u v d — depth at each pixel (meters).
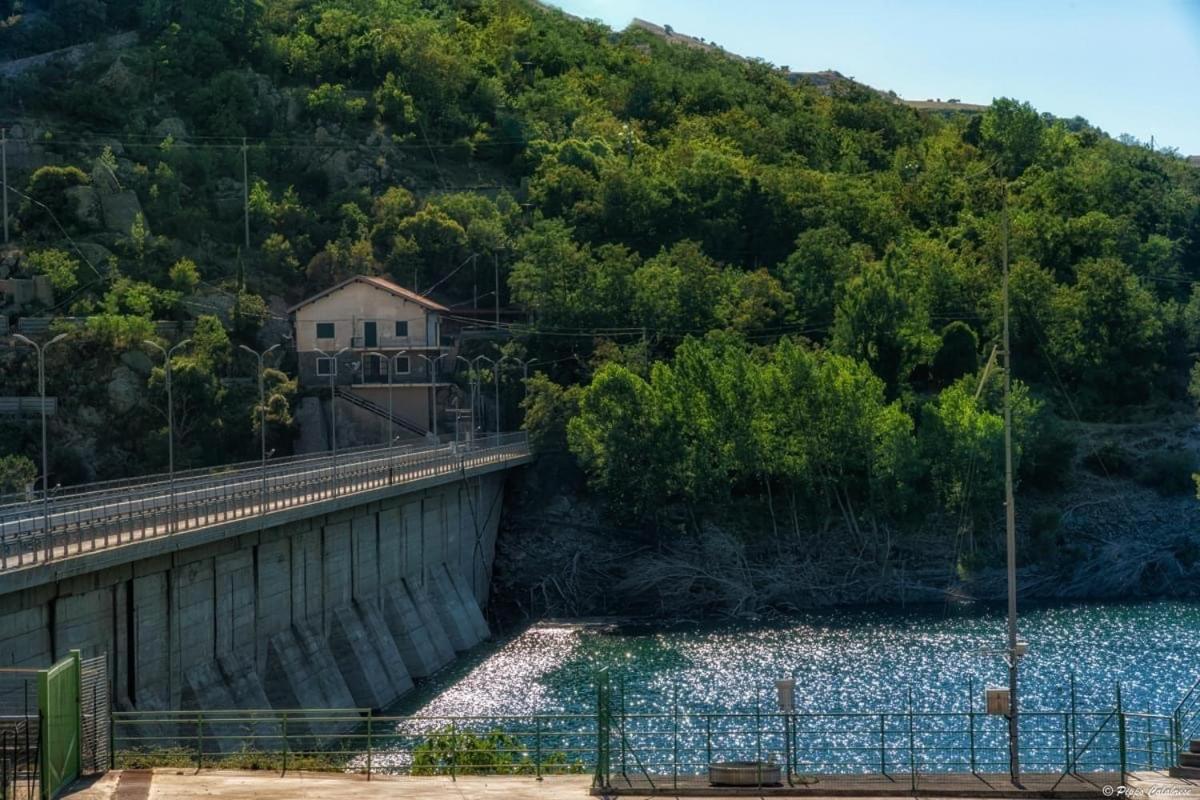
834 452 144.25
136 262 177.12
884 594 141.00
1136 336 171.62
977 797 51.22
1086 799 50.88
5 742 46.75
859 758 78.75
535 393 157.75
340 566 100.62
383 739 86.94
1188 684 100.62
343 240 192.88
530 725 90.12
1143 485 154.12
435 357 168.38
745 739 83.81
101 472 151.38
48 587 63.69
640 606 140.00
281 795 49.59
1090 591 142.12
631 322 170.75
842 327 164.62
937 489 145.50
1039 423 153.12
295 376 171.00
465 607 126.31
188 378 155.75
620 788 51.50
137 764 54.91
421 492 119.31
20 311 166.25
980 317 177.38
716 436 144.62
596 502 149.12
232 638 82.94
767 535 144.50
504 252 191.88
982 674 105.06
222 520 79.81
